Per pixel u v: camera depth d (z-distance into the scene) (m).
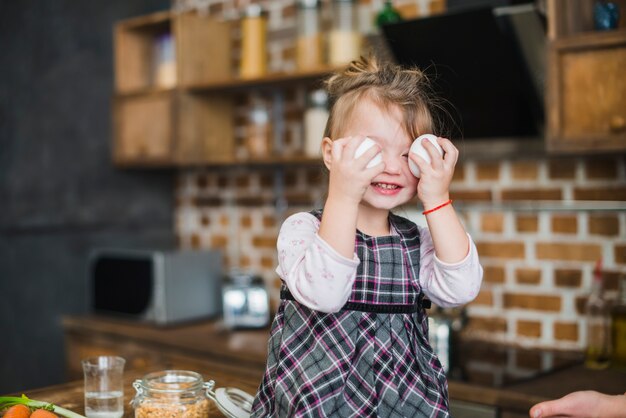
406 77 1.14
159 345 2.65
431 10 2.59
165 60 3.17
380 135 1.07
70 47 3.09
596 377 2.01
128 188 3.31
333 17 2.54
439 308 2.25
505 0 2.05
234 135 3.20
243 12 3.00
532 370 2.09
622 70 1.88
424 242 1.13
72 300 3.11
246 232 3.19
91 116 3.17
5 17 2.86
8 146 2.87
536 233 2.39
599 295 2.16
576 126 1.96
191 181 3.40
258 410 1.11
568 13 2.00
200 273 2.91
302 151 2.95
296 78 2.61
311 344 1.05
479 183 2.51
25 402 1.21
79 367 2.96
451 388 1.95
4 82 2.86
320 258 0.96
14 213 2.89
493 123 2.32
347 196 0.97
